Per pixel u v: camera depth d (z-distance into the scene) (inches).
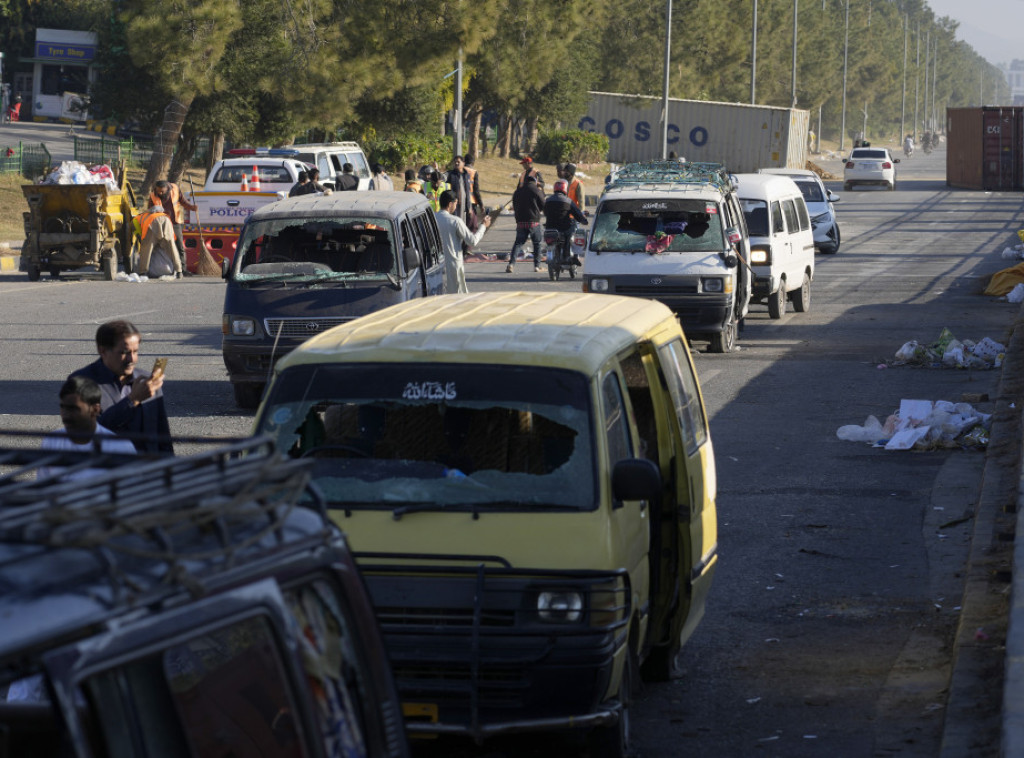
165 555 231.8
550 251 2423.7
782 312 1989.4
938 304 2154.3
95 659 222.8
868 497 963.3
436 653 460.1
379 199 1350.9
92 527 222.1
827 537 858.1
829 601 727.7
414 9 3309.5
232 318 1234.6
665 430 574.2
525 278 2469.2
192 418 1213.7
